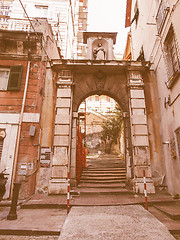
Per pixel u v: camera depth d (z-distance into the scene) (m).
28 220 4.52
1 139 7.62
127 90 8.88
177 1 6.05
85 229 3.79
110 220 4.28
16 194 4.87
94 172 10.57
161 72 8.09
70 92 8.45
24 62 8.62
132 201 5.96
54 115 8.43
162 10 7.40
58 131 7.88
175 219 4.42
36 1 16.50
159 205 5.74
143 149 7.63
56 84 8.56
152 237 3.41
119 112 18.81
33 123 7.84
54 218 4.67
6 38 8.39
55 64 8.66
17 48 8.59
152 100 8.70
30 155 7.46
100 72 9.06
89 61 8.71
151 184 7.18
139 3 11.88
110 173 10.43
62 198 6.55
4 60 8.55
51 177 7.38
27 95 8.16
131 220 4.27
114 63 8.81
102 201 6.04
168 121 7.38
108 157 18.56
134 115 8.06
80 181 9.08
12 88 8.11
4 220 4.54
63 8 16.86
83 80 9.12
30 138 7.64
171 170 7.04
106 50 10.66
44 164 7.70
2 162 7.23
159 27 7.75
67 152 7.65
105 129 24.20
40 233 3.85
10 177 7.09
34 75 8.44
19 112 7.88
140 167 7.41
